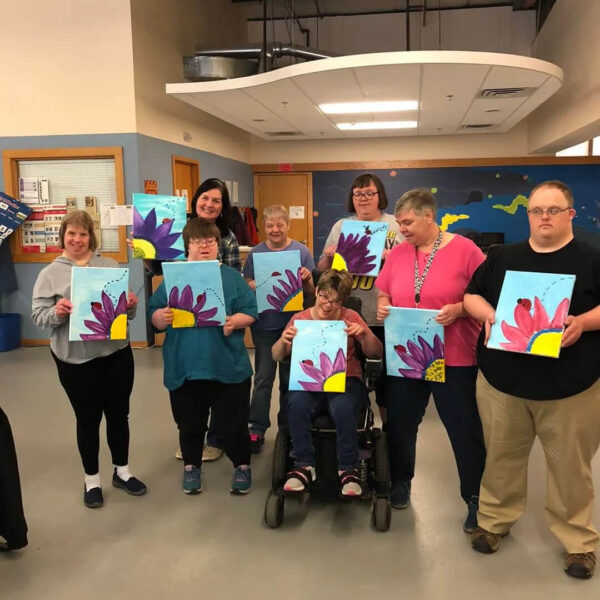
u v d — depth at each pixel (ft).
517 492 6.95
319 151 29.94
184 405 8.41
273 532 7.56
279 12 28.89
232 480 9.03
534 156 27.96
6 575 6.67
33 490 8.82
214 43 25.67
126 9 17.69
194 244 8.16
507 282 6.20
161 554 7.07
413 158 29.17
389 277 7.74
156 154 19.62
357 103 20.11
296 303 9.75
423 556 6.95
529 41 27.30
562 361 6.05
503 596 6.18
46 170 18.98
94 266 8.09
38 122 18.62
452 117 23.22
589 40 18.06
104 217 18.58
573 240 6.12
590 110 17.93
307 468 7.43
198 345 8.10
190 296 7.94
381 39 28.30
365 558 6.93
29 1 18.12
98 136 18.34
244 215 28.50
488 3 27.20
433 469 9.41
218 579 6.55
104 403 8.45
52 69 18.31
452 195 29.01
